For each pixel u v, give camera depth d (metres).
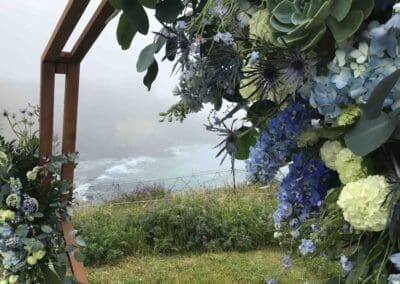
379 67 0.59
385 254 0.62
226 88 0.90
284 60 0.68
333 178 0.79
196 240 5.00
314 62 0.65
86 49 1.70
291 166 0.81
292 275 2.81
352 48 0.61
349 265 0.70
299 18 0.60
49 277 1.78
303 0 0.61
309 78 0.67
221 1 0.80
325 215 0.77
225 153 0.92
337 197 0.70
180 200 5.72
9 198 1.71
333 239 0.73
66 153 1.85
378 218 0.60
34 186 1.80
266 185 0.89
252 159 0.86
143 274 4.33
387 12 0.62
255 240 4.98
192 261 4.66
